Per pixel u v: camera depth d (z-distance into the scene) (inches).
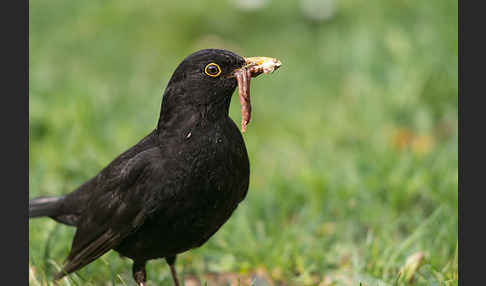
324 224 397.4
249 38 724.0
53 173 457.1
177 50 711.7
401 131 503.2
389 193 406.6
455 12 591.5
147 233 309.0
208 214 303.0
